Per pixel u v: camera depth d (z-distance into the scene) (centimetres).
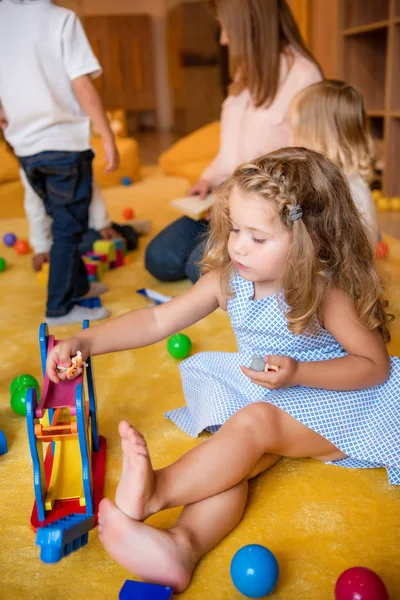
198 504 92
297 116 181
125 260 239
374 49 363
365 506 100
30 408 91
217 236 109
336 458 110
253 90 206
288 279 98
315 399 103
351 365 101
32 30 180
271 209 93
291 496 103
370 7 357
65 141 183
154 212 318
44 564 90
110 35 718
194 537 88
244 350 114
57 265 186
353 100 176
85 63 185
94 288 204
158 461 113
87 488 96
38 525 96
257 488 105
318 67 210
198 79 724
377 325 104
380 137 367
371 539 93
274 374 96
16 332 177
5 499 105
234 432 95
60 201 186
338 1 355
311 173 99
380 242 220
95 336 107
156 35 763
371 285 105
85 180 190
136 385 143
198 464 91
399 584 84
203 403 113
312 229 98
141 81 748
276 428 99
